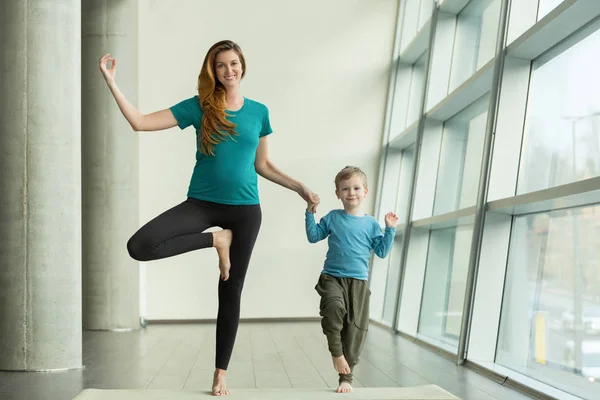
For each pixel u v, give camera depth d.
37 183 5.81
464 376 5.64
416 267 9.28
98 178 9.61
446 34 9.05
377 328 10.13
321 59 11.28
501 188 6.20
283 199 11.22
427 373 5.77
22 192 5.80
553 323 5.30
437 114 8.77
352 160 11.30
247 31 11.20
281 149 11.23
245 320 11.09
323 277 4.37
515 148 6.18
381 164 11.22
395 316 9.39
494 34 7.45
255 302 11.14
